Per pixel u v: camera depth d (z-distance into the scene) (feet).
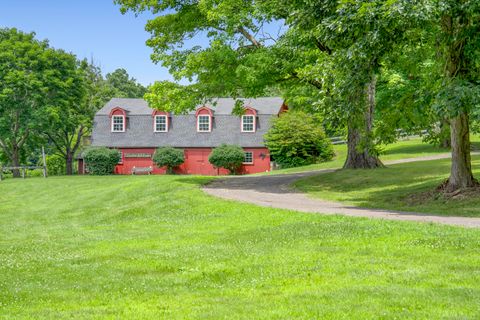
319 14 69.72
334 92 65.10
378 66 63.87
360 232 43.34
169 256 40.50
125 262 39.42
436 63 69.05
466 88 54.65
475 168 93.76
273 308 25.26
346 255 36.27
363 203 69.36
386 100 103.86
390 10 54.34
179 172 179.93
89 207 88.89
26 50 173.37
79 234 58.65
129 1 102.22
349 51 59.62
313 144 164.76
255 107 185.68
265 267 34.68
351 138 105.81
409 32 63.00
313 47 84.89
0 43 173.68
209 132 182.50
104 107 189.57
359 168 104.53
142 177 141.28
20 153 196.03
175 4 103.55
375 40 57.62
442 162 113.19
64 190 119.34
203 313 25.07
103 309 27.22
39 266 39.29
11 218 85.40
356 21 57.82
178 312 25.75
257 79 87.40
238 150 172.04
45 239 55.72
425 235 40.09
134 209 78.79
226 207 67.77
